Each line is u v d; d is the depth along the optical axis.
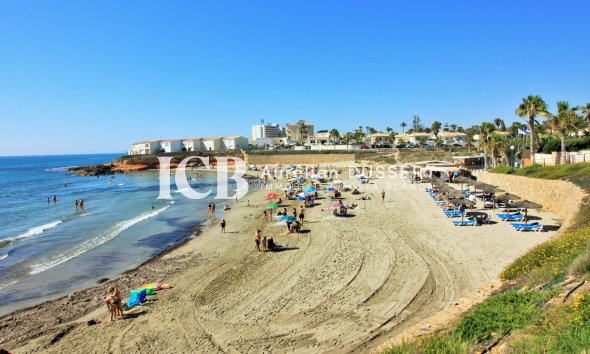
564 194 26.36
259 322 13.84
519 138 64.88
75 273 21.58
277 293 16.42
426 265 18.48
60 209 48.22
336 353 11.28
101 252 25.86
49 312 16.02
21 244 28.92
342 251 21.92
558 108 37.53
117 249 26.59
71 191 70.81
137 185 78.00
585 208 21.17
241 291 17.00
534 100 37.75
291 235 27.14
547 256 14.34
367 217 31.47
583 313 7.90
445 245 21.69
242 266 20.73
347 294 15.72
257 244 23.52
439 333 9.20
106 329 14.16
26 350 12.95
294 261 20.81
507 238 22.31
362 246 22.64
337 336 12.34
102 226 35.34
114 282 19.56
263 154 110.62
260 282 17.97
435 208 33.88
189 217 38.69
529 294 10.04
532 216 27.12
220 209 43.03
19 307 16.94
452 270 17.58
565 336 7.25
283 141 149.88
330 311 14.26
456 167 51.47
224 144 137.38
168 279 19.39
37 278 20.88
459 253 20.03
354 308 14.35
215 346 12.39
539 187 30.08
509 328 8.48
